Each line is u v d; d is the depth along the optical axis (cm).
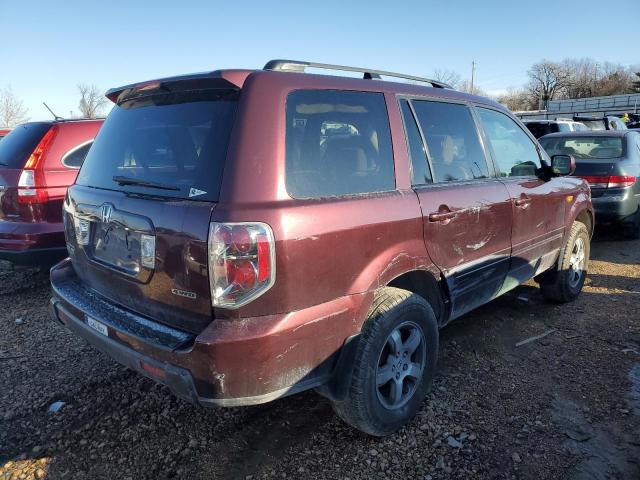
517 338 425
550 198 439
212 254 216
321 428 302
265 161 228
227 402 220
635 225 761
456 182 337
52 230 494
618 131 784
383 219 268
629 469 268
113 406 324
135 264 256
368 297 262
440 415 313
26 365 376
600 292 540
